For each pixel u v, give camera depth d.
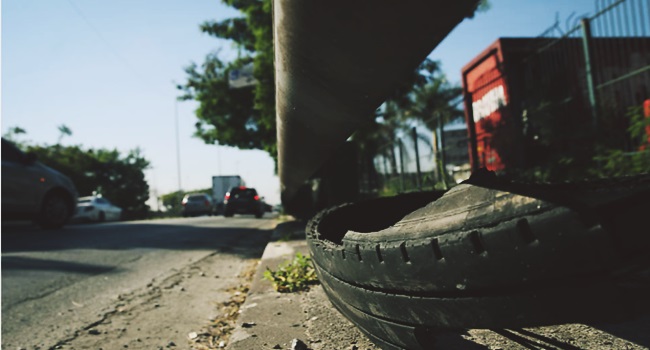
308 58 0.89
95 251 6.23
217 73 22.20
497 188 0.73
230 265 4.98
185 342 2.34
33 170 9.65
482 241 0.71
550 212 0.63
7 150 9.20
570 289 0.65
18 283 4.04
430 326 0.89
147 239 8.00
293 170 3.75
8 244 7.17
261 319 2.13
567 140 6.18
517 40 7.74
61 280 4.16
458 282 0.77
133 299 3.39
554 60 6.73
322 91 1.05
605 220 0.59
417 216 0.90
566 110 6.38
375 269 0.97
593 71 5.49
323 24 0.72
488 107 8.33
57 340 2.45
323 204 9.03
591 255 0.60
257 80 16.34
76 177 43.41
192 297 3.41
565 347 1.38
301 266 3.17
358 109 1.10
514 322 0.73
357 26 0.69
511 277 0.69
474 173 0.83
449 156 8.93
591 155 5.52
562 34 5.96
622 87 5.51
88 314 2.98
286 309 2.28
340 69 0.87
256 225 12.79
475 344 1.48
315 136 1.68
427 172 9.16
